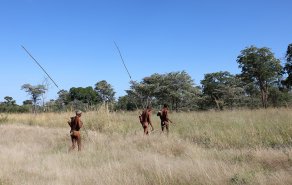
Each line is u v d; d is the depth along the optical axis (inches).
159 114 725.9
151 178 337.1
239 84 2576.3
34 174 389.7
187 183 319.3
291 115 741.9
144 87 2429.9
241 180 307.0
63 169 417.1
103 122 844.6
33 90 1359.5
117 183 329.7
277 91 2410.2
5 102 2465.6
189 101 2714.1
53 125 1011.9
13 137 767.7
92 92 1593.3
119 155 499.2
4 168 410.6
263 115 810.8
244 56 2527.1
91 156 510.0
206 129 669.9
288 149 431.8
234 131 606.9
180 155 490.0
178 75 2691.9
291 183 290.0
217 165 353.1
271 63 2492.6
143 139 605.3
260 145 510.3
